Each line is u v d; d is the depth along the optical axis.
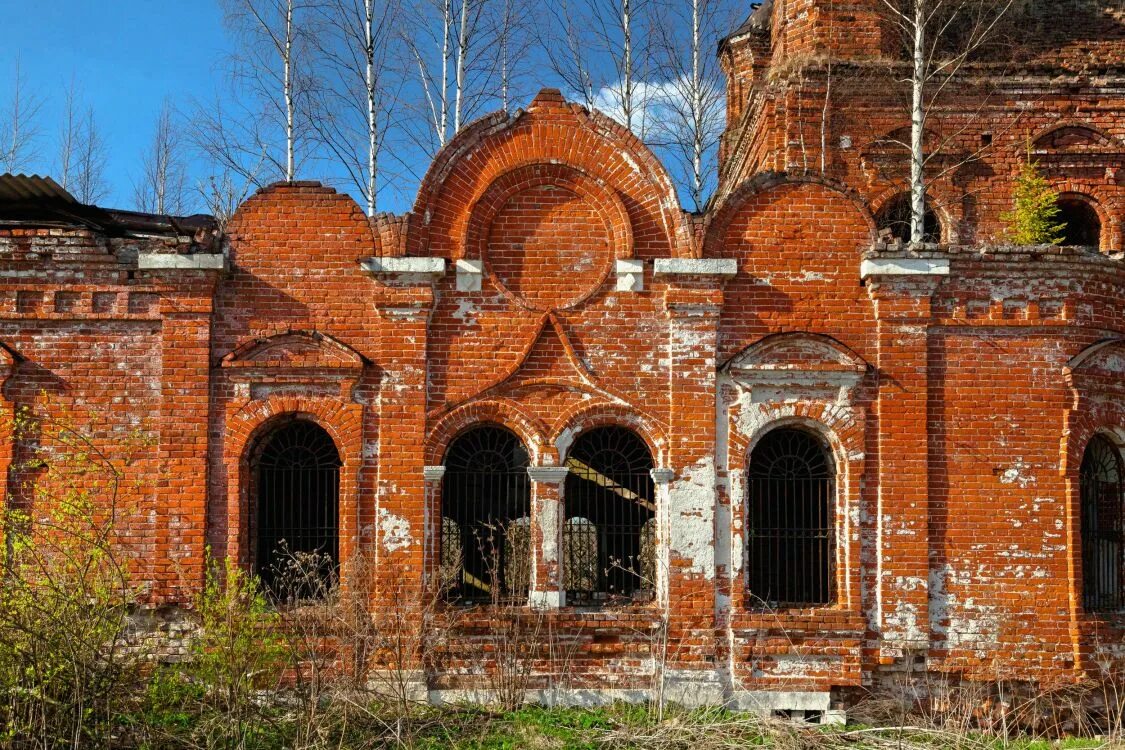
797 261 12.23
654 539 12.23
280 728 10.26
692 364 12.02
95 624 9.65
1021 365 12.12
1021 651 11.83
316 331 11.98
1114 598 12.50
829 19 18.45
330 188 12.16
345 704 10.22
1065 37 18.83
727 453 11.98
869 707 11.62
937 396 12.08
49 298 11.87
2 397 11.77
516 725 10.81
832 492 12.12
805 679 11.73
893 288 12.04
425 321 11.99
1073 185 18.25
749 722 10.76
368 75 21.53
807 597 12.27
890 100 18.34
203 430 11.73
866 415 12.04
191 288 11.84
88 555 10.23
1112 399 12.46
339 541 11.82
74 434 11.27
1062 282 12.17
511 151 12.33
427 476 11.84
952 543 11.93
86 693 9.44
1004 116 18.47
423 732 10.59
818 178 12.30
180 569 11.59
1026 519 11.96
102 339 11.91
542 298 12.23
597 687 11.74
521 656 11.67
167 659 11.52
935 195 18.31
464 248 12.18
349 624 11.19
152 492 11.73
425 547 11.80
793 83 18.23
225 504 11.72
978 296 12.14
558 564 11.88
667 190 12.32
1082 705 11.83
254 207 12.10
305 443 12.23
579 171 12.32
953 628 11.85
